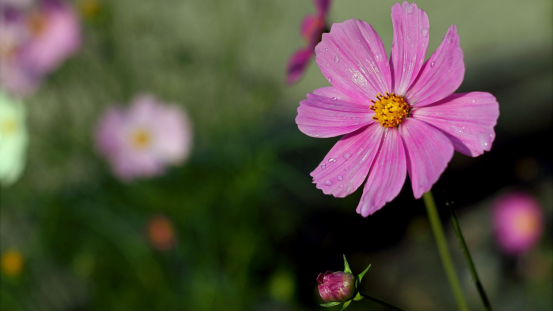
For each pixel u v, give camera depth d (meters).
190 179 1.03
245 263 0.98
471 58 1.22
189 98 1.12
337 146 0.58
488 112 0.56
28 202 1.05
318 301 1.03
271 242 1.06
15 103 1.00
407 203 1.14
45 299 0.99
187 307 0.95
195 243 1.00
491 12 1.32
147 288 0.98
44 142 1.10
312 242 1.09
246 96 1.11
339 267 1.07
